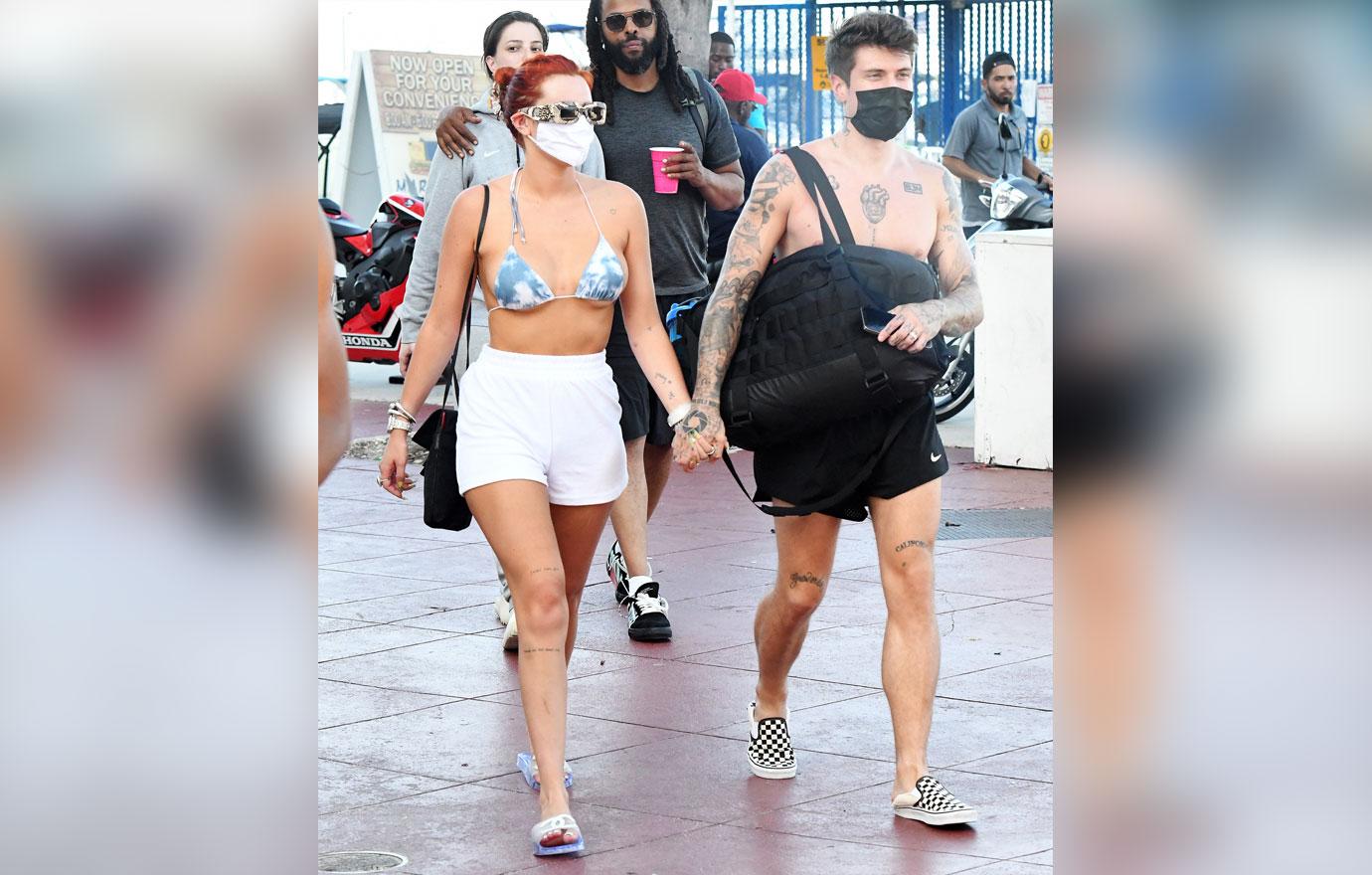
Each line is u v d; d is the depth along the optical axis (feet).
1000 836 14.26
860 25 15.01
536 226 15.10
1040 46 62.69
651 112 22.66
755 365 14.71
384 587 25.38
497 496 14.78
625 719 18.24
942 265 15.43
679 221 22.76
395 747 17.29
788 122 66.03
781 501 15.20
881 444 14.67
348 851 14.05
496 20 21.31
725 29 66.18
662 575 26.07
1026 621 22.33
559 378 15.06
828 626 22.26
